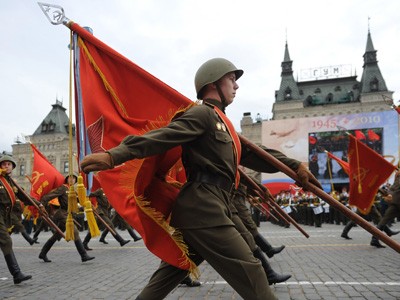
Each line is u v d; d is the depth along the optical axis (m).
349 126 36.59
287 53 64.56
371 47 61.25
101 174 3.02
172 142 2.35
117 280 6.15
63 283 5.98
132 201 2.83
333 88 66.69
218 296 4.91
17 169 67.00
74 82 3.77
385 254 8.21
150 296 2.58
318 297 4.74
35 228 20.56
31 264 8.11
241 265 2.27
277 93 64.31
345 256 8.02
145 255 9.23
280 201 25.42
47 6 3.71
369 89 59.38
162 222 2.59
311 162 37.44
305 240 11.61
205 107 2.57
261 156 2.88
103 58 3.64
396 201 9.20
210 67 2.80
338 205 2.78
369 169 9.09
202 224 2.40
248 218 6.87
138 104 3.50
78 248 8.26
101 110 3.49
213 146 2.52
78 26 3.71
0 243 5.97
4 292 5.38
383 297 4.71
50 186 10.33
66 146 66.19
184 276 2.63
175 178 3.07
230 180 2.57
